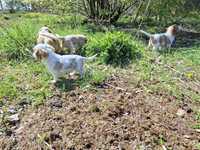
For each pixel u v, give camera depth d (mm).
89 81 909
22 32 1212
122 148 667
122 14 1789
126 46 1126
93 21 1709
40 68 1012
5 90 871
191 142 689
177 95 882
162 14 1705
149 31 1604
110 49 1098
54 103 812
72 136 698
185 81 989
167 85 939
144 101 830
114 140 684
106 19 1735
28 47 1147
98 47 1127
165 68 1078
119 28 1620
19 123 756
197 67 1102
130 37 1353
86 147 671
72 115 762
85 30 1483
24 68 1032
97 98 830
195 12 1781
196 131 727
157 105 819
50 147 678
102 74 961
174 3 1673
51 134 703
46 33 1138
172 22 1830
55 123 738
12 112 790
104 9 1712
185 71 1062
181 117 777
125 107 790
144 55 1175
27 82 928
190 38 1521
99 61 1083
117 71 1017
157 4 1679
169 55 1210
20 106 813
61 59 887
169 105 826
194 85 967
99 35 1341
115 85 908
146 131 708
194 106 836
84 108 788
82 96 836
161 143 679
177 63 1132
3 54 1129
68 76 938
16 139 708
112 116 754
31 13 2125
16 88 891
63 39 1134
